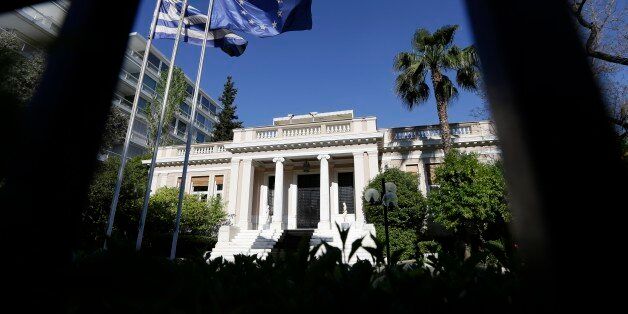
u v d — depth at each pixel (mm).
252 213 21891
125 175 18328
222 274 1586
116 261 930
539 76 778
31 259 874
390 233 16062
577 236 677
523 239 766
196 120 47906
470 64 17062
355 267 1194
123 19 1103
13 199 905
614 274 642
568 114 743
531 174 747
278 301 1057
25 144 957
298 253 1319
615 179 690
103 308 892
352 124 20547
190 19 13133
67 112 1002
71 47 1040
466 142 19578
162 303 866
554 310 691
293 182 22078
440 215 14844
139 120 35031
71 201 972
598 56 9398
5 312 821
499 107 827
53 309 869
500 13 837
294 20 10352
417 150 20641
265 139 21219
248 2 11094
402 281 1119
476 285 1186
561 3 837
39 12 16188
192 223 19969
